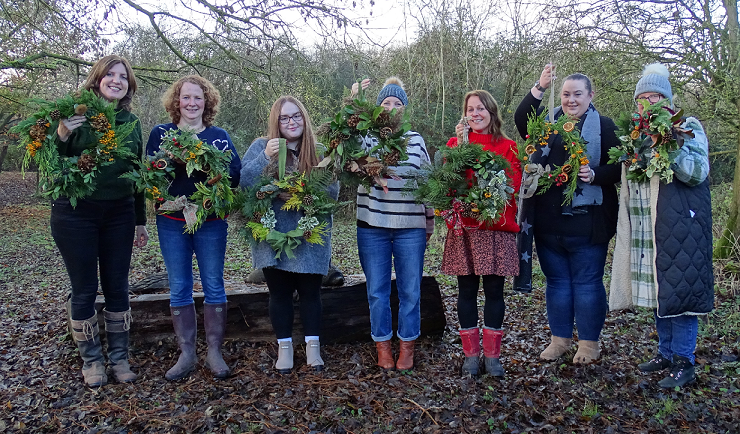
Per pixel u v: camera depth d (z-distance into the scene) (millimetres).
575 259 3100
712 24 5383
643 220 2889
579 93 3016
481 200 2709
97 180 2719
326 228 3018
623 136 2814
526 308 4574
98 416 2537
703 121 6008
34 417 2555
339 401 2660
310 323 3080
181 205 2803
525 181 2895
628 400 2641
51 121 2523
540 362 3193
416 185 2951
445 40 9727
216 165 2814
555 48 6664
